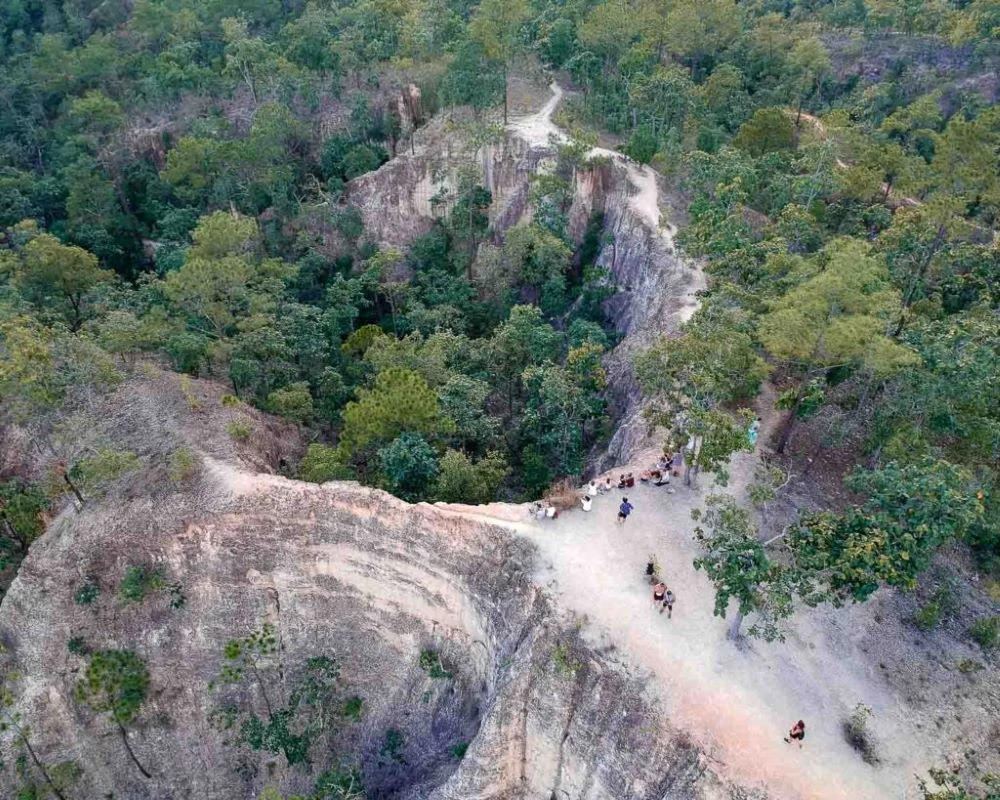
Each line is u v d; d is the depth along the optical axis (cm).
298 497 5631
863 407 6319
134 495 5988
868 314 5572
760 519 5303
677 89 10650
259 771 5669
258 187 11138
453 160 10981
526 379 6950
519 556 5003
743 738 3984
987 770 3981
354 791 5375
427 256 10762
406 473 5781
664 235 8950
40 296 8500
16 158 12825
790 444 6059
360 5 14038
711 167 8656
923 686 4341
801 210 7975
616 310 9169
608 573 4844
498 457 6350
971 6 13100
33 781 5659
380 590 5516
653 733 4050
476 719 5191
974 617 4831
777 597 3919
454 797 4578
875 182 8738
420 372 7238
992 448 5594
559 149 10162
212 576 5712
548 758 4447
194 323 8056
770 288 6569
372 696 5588
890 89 12125
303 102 12588
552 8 13888
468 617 5219
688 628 4509
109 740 5725
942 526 4112
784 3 15512
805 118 12362
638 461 5812
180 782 5719
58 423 6594
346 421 6272
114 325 7300
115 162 12300
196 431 6406
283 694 5728
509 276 9919
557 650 4438
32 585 5897
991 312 6962
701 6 12700
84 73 13512
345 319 9362
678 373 5356
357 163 11588
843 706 4184
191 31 14388
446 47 12425
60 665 5772
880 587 4888
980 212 9325
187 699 5762
